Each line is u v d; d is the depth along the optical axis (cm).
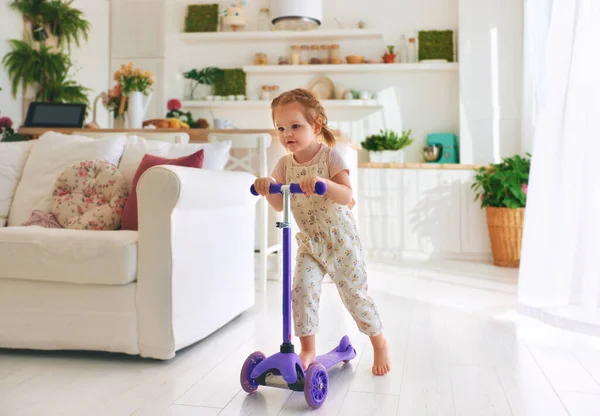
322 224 181
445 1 574
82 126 392
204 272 224
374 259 512
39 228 226
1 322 210
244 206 268
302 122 170
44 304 207
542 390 173
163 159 249
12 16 516
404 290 353
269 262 407
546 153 258
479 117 546
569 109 242
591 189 233
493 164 491
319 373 160
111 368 195
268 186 167
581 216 241
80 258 199
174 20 608
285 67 579
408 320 270
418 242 519
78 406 159
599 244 231
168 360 204
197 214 218
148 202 198
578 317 237
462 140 549
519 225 457
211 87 608
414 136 576
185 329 207
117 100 401
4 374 188
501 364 200
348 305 187
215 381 181
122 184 252
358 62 575
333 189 167
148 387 175
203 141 378
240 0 602
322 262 183
